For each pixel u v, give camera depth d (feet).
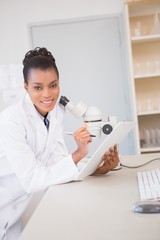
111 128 3.94
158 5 8.71
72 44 9.68
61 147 4.52
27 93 3.96
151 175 3.47
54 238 2.12
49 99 3.49
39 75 3.34
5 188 3.99
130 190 3.10
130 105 9.64
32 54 3.68
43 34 9.69
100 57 9.68
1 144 3.57
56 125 4.18
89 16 9.51
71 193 3.17
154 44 9.48
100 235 2.09
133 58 9.57
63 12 9.60
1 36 9.78
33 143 3.90
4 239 4.02
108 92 9.80
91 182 3.55
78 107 4.06
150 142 9.15
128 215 2.42
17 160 3.48
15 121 3.58
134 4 8.29
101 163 3.88
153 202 2.48
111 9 9.51
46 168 3.59
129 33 8.21
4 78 9.97
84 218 2.45
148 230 2.09
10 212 4.04
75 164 3.51
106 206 2.68
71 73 9.80
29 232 2.27
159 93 9.70
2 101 10.11
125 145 9.85
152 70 9.45
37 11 9.62
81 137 3.51
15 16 9.67
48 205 2.85
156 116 9.75
